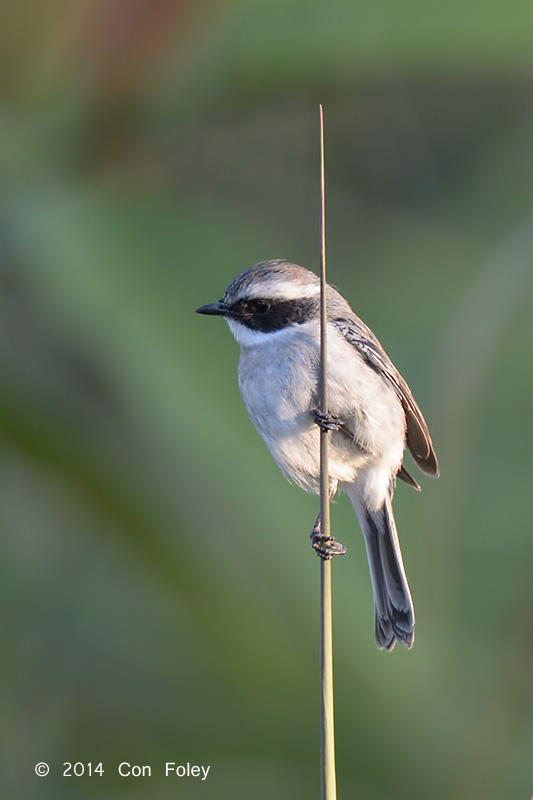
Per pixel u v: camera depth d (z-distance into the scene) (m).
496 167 15.80
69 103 7.26
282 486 6.56
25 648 12.16
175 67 7.26
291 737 10.63
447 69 7.12
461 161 15.97
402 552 6.83
